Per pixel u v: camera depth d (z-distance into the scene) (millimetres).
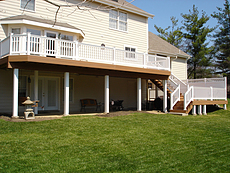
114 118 10875
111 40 16172
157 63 15805
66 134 7457
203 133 8352
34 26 11938
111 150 5969
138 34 17922
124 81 17984
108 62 13008
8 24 11680
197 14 38719
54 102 14516
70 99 14953
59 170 4609
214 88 15891
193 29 37594
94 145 6359
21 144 6238
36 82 12055
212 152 6086
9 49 10016
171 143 6824
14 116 9914
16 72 10055
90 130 8141
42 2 13281
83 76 15602
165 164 5109
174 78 18469
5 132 7473
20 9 12508
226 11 35219
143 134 7824
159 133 8078
